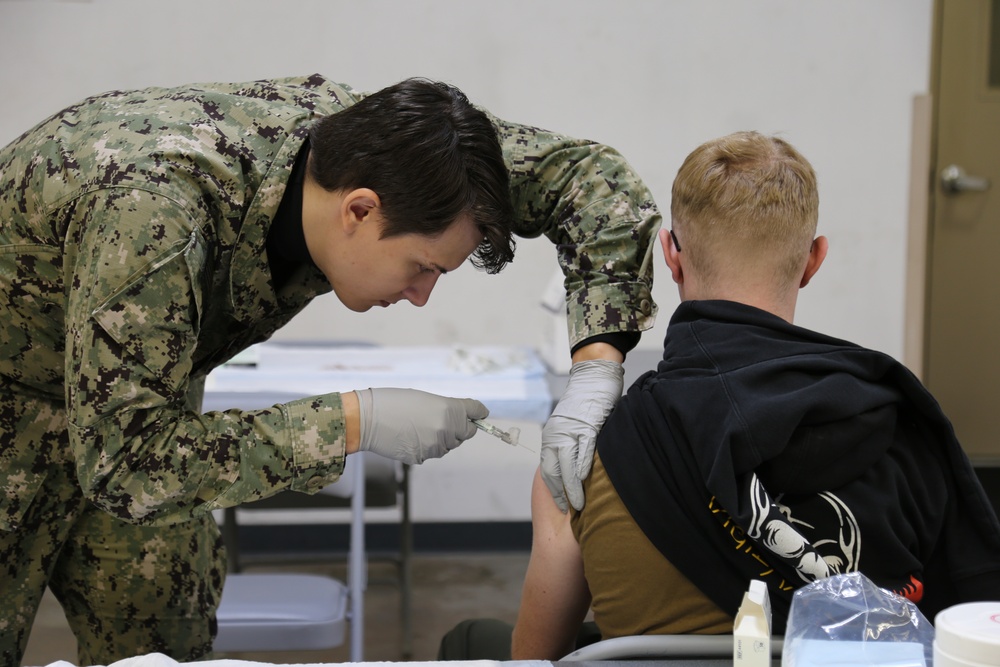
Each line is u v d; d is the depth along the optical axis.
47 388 1.26
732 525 0.93
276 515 3.57
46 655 2.70
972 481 0.96
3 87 3.30
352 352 2.75
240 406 2.11
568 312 1.30
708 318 1.00
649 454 0.97
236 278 1.11
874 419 0.92
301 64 3.41
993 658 0.63
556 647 1.17
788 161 1.03
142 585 1.44
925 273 3.61
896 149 3.57
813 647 0.78
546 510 1.13
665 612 0.98
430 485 3.62
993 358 3.66
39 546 1.35
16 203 1.05
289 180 1.07
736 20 3.47
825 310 3.65
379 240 1.02
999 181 3.56
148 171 0.96
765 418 0.89
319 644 1.86
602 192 1.32
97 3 3.29
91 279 0.92
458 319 3.56
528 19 3.44
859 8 3.48
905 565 0.93
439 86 1.04
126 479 0.95
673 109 3.52
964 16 3.48
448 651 1.41
